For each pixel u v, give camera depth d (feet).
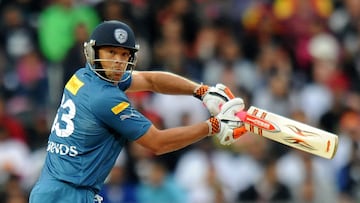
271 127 91.35
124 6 178.81
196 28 184.96
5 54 174.40
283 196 150.30
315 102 177.99
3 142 155.12
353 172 159.43
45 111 164.96
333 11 200.95
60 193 88.33
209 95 94.99
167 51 173.99
